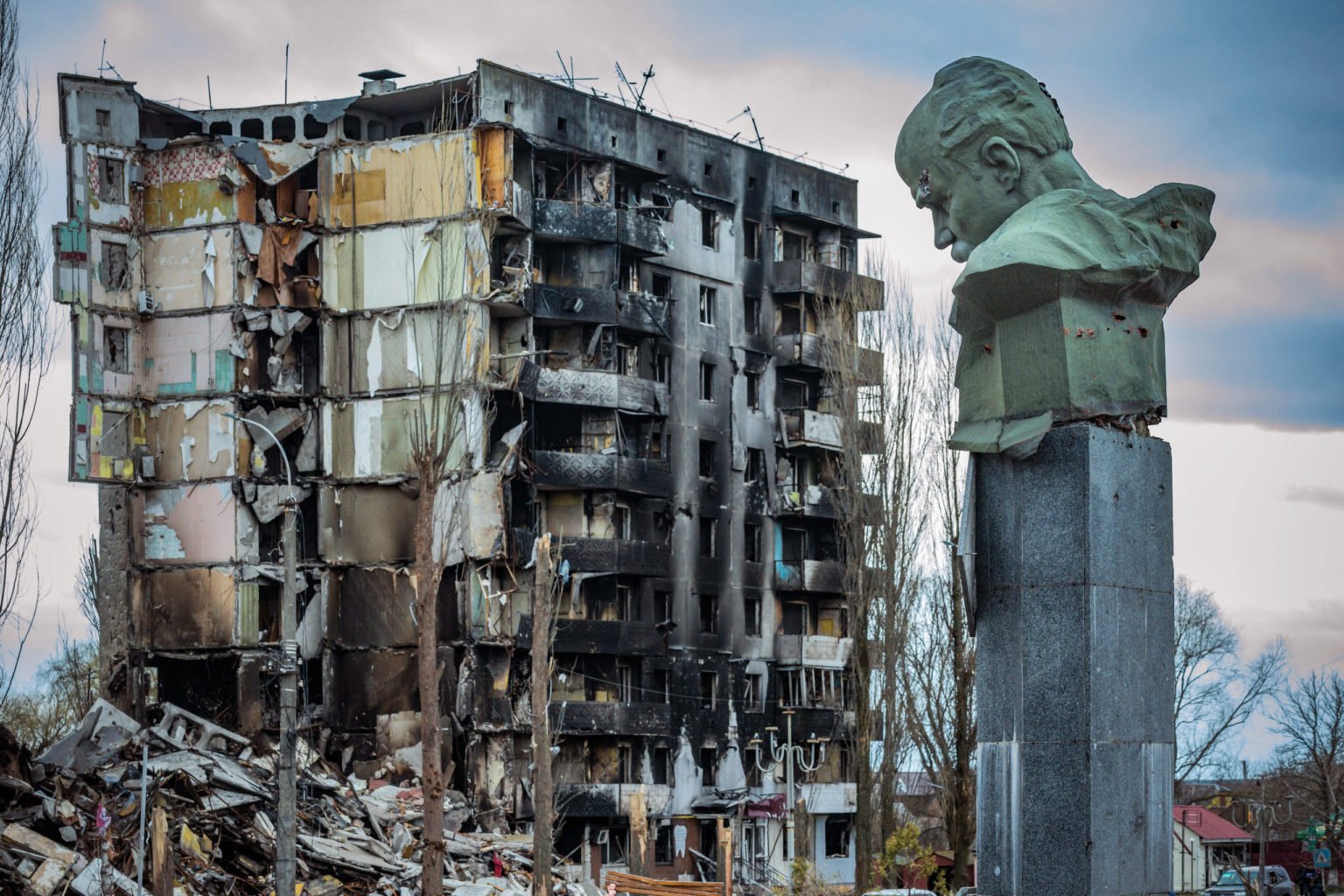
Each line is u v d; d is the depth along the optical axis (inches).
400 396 2795.3
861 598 2175.2
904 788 2829.7
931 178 868.6
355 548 2812.5
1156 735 823.7
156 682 2817.4
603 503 2947.8
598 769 2925.7
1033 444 814.5
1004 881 821.9
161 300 2800.2
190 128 2925.7
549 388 2861.7
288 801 1309.1
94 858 1721.2
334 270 2847.0
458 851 2274.9
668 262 3110.2
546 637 1582.2
